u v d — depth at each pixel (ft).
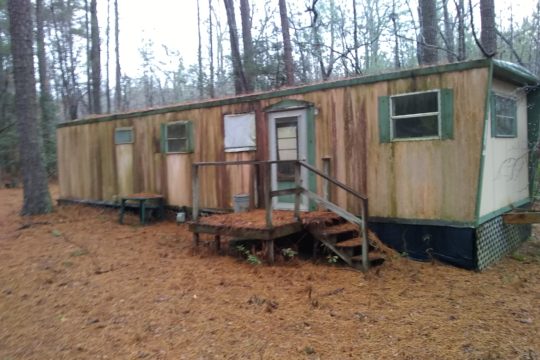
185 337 14.24
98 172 40.27
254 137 28.89
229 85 81.25
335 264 21.81
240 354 13.07
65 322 15.74
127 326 15.20
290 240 23.98
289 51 50.37
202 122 31.89
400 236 23.06
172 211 34.60
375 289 18.43
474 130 20.49
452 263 21.57
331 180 21.36
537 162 28.96
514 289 18.61
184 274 20.68
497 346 13.30
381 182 23.43
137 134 36.60
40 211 38.06
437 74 21.36
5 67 75.31
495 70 21.12
